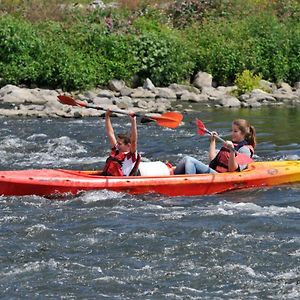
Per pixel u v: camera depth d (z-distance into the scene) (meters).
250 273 18.66
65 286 17.98
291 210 23.59
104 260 19.44
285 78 55.62
